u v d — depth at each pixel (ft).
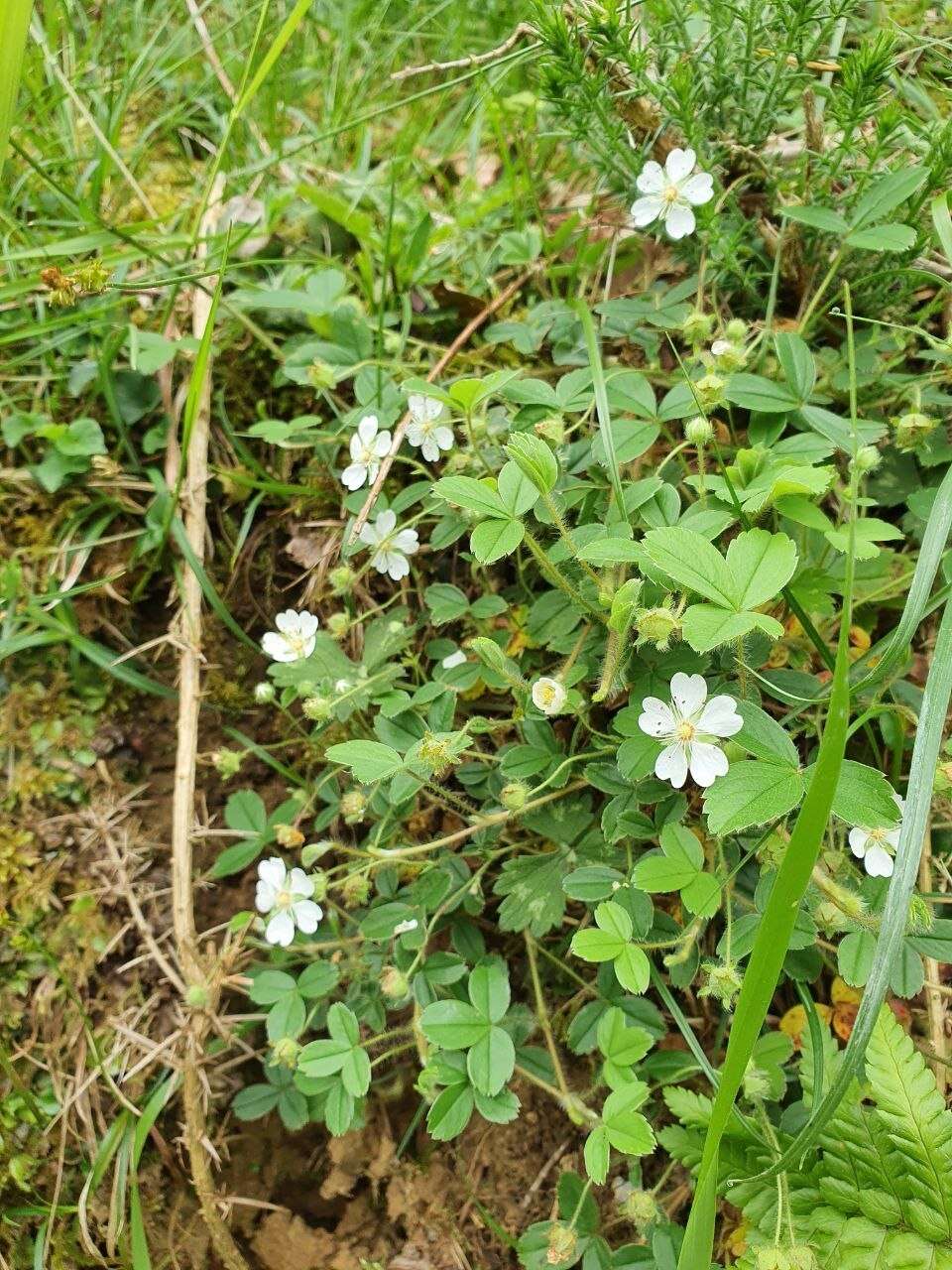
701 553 0.58
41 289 0.92
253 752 0.92
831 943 0.75
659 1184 0.67
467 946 0.78
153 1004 0.85
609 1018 0.68
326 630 0.90
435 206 1.08
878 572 0.77
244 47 1.16
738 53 0.80
